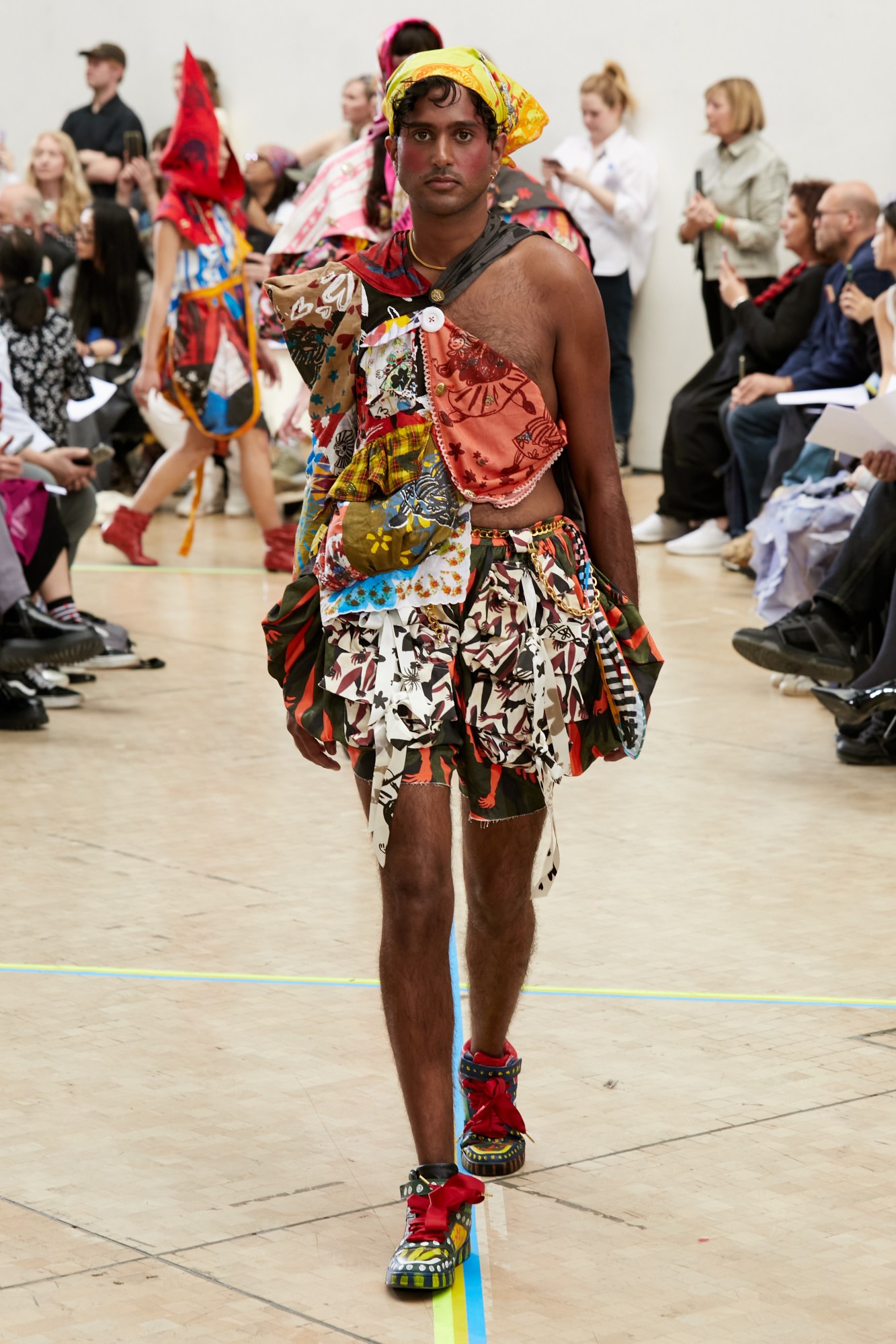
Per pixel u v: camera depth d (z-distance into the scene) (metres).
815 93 18.94
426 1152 4.40
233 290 14.97
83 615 12.06
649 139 20.31
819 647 9.48
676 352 20.64
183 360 14.97
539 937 6.87
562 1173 4.89
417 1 21.97
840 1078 5.53
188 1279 4.30
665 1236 4.53
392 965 4.46
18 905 7.26
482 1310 4.16
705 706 11.00
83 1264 4.37
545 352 4.61
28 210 16.94
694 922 7.07
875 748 9.59
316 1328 4.08
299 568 4.86
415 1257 4.24
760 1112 5.28
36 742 10.15
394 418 4.57
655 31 20.06
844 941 6.83
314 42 22.98
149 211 20.70
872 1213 4.65
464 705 4.61
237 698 11.22
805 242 15.36
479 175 4.54
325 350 4.64
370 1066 5.62
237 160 14.98
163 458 15.98
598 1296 4.23
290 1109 5.31
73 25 25.50
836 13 18.70
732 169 18.03
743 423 15.44
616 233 20.23
